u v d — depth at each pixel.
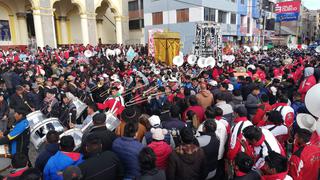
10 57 19.23
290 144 4.71
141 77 10.32
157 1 38.25
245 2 43.56
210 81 9.30
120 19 37.12
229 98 6.84
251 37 45.81
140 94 8.92
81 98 8.77
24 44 30.89
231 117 5.86
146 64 15.83
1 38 29.11
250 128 3.98
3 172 4.45
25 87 8.66
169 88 8.51
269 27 49.34
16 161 3.52
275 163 3.14
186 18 35.78
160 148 3.96
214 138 4.29
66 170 3.17
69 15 35.38
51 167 3.66
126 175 3.91
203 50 21.06
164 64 16.98
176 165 3.67
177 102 6.88
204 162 3.79
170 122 4.89
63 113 7.00
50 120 5.77
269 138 3.94
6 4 29.06
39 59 17.55
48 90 8.23
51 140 4.15
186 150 3.69
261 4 45.94
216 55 20.80
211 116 4.97
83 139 4.48
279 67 13.63
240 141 4.29
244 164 3.16
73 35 35.94
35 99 8.26
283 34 60.75
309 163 3.49
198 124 5.45
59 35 34.56
